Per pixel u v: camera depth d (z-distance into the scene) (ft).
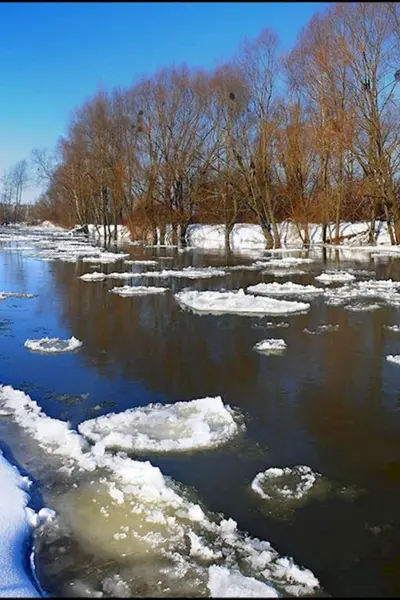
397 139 89.76
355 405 18.75
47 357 24.58
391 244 96.99
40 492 12.62
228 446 15.40
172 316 34.09
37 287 48.37
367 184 93.76
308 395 19.74
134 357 24.62
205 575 9.87
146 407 18.10
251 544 10.84
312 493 12.87
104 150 132.67
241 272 61.67
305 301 39.60
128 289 46.32
